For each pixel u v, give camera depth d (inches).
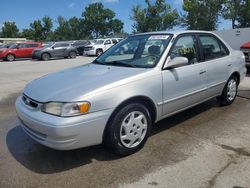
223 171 126.6
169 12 2037.4
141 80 142.9
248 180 119.5
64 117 120.7
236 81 226.2
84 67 173.3
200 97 184.7
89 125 124.3
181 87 165.0
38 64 717.9
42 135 128.1
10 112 229.5
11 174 129.7
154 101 149.7
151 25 2031.3
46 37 2628.0
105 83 133.4
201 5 1798.7
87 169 132.0
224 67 203.6
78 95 124.5
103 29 3280.0
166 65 156.3
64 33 3324.3
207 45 194.4
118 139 135.7
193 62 177.6
